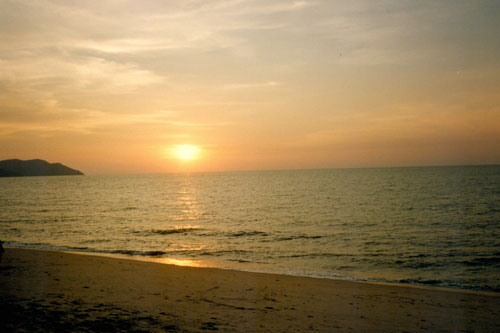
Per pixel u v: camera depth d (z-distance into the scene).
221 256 17.19
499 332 6.70
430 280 12.85
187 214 37.34
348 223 28.97
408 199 48.31
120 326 6.24
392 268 14.79
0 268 11.59
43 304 7.46
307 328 6.61
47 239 22.38
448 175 128.88
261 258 16.73
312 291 9.74
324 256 17.16
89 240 21.98
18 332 5.83
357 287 10.44
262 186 99.75
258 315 7.29
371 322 7.14
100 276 10.71
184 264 15.08
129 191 89.81
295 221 30.72
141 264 13.16
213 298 8.54
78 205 49.94
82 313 6.93
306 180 130.50
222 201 54.22
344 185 89.19
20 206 48.47
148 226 28.48
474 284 12.38
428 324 7.10
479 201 42.84
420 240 21.28
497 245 19.42
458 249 18.55
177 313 7.16
